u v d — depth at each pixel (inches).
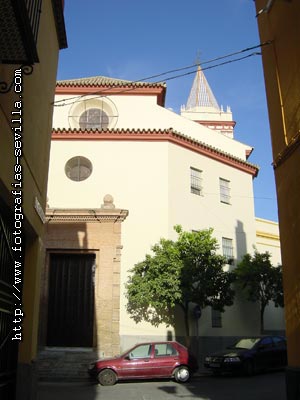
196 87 2074.3
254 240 1055.6
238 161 1066.7
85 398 486.3
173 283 745.0
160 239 827.4
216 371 697.0
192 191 951.0
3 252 302.5
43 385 600.7
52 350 761.6
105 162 908.6
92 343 780.6
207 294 779.4
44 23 392.5
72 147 918.4
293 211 367.9
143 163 909.2
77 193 893.2
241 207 1050.1
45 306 784.3
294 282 362.9
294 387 345.7
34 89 362.0
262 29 454.0
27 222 355.9
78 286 813.2
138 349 630.5
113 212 821.9
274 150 415.5
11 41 224.1
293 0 378.0
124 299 812.0
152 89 1000.2
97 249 812.6
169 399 479.5
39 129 394.9
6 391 338.3
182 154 949.2
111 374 605.3
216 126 1782.7
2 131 259.1
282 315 1074.1
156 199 887.7
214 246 830.5
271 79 426.6
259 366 699.4
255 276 928.9
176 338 813.9
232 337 914.1
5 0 193.8
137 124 987.3
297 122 364.8
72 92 995.9
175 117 1008.9
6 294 305.7
